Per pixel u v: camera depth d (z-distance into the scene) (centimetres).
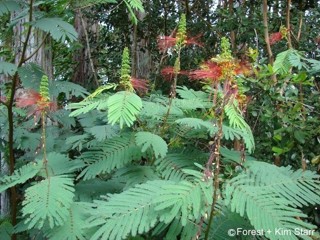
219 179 153
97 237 141
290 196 161
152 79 479
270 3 455
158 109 207
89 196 203
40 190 174
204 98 231
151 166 204
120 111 159
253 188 150
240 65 176
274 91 259
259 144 273
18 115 289
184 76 409
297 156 256
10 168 265
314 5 463
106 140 212
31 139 276
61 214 163
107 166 195
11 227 233
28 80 241
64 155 230
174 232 160
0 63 244
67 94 260
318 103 268
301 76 254
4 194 357
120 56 586
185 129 215
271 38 348
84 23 580
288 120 249
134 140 207
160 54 538
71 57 609
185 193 141
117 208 149
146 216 143
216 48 457
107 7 548
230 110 166
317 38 376
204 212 142
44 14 255
